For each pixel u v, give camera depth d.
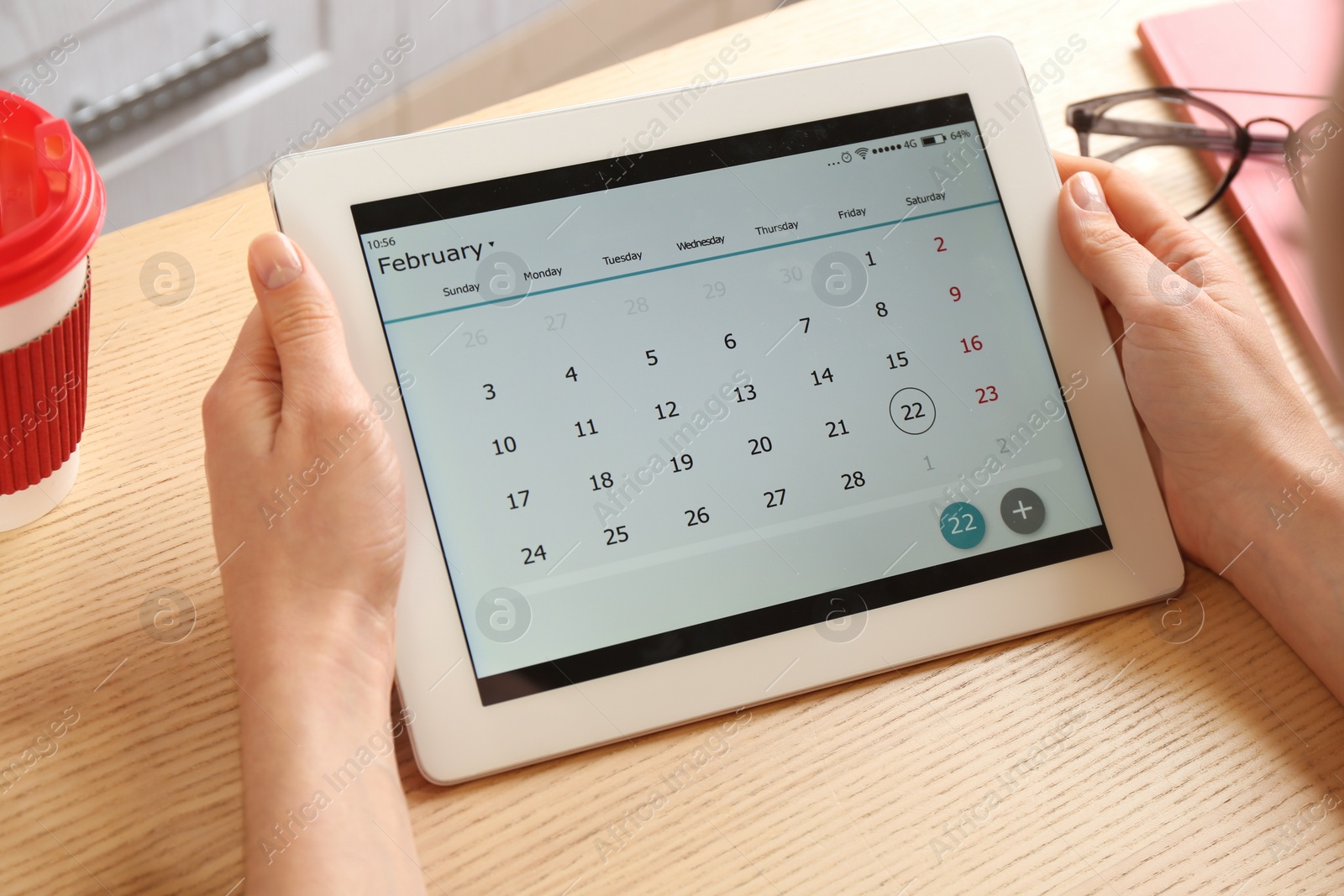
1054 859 0.50
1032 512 0.56
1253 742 0.54
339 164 0.54
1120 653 0.56
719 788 0.51
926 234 0.59
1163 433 0.60
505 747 0.50
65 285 0.45
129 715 0.51
